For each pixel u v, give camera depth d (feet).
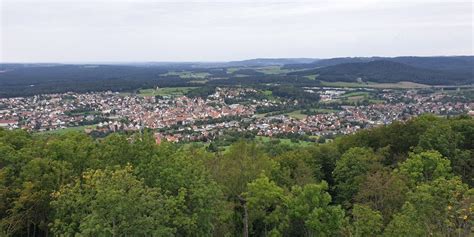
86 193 96.78
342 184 192.13
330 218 141.08
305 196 144.97
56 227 103.19
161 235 92.53
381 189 152.15
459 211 88.58
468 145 214.69
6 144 140.97
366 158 192.75
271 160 195.52
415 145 218.59
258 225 164.76
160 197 100.89
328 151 236.43
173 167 120.26
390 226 104.78
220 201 125.18
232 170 158.30
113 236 86.74
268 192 144.05
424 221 93.76
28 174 119.65
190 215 113.70
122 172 95.55
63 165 122.93
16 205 110.63
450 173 172.86
